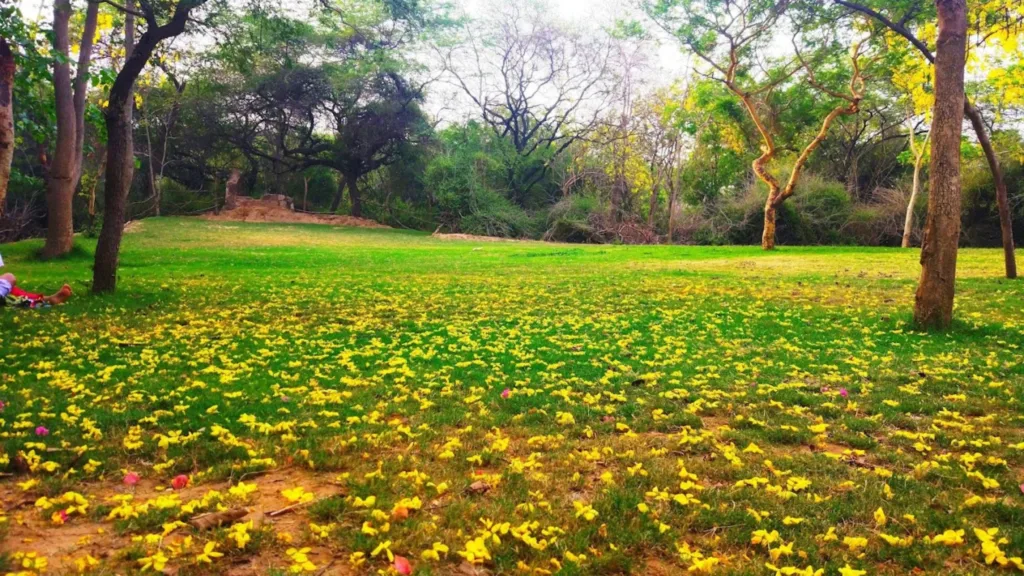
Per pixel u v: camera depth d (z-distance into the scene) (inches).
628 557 128.2
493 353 323.0
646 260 906.7
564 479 165.5
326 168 2196.1
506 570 122.5
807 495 155.9
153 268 770.8
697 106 1430.9
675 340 357.1
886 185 1776.6
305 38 1614.2
